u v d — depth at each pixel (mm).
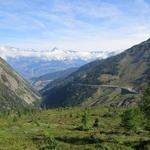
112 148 49250
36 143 56594
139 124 84125
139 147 50688
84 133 81812
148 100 56094
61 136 72438
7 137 68375
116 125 112875
